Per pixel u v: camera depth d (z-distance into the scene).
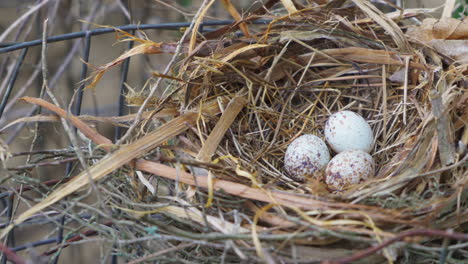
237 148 0.41
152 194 0.37
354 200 0.36
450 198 0.34
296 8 0.43
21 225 0.36
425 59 0.41
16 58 0.49
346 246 0.35
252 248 0.34
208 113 0.41
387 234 0.33
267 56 0.42
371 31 0.41
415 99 0.40
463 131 0.38
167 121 0.41
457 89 0.39
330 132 0.42
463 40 0.40
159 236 0.34
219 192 0.36
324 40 0.42
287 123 0.43
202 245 0.35
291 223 0.35
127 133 0.37
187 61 0.40
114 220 0.34
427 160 0.36
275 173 0.41
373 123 0.43
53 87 0.50
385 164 0.41
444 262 0.34
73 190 0.35
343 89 0.44
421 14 0.43
